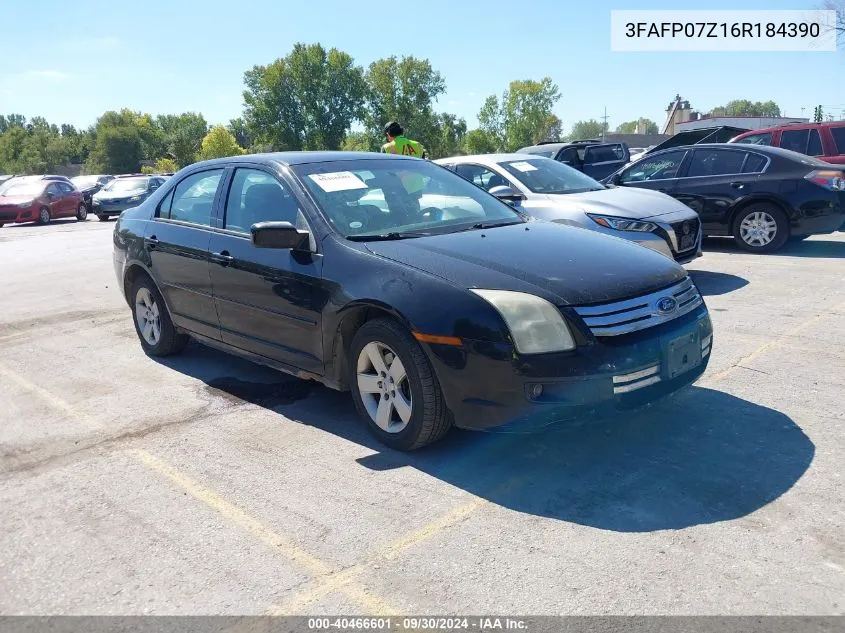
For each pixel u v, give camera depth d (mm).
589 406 3369
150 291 5809
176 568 2926
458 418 3588
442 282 3646
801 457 3637
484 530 3102
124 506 3463
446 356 3527
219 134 101000
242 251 4668
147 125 124250
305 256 4246
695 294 4000
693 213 7633
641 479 3484
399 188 4785
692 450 3770
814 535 2949
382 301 3756
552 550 2922
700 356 3854
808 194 9195
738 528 3023
